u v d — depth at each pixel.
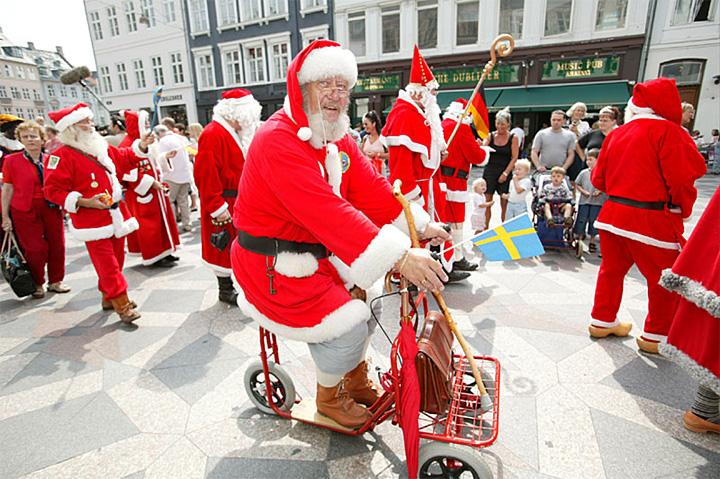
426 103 3.46
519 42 14.17
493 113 14.33
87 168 3.28
